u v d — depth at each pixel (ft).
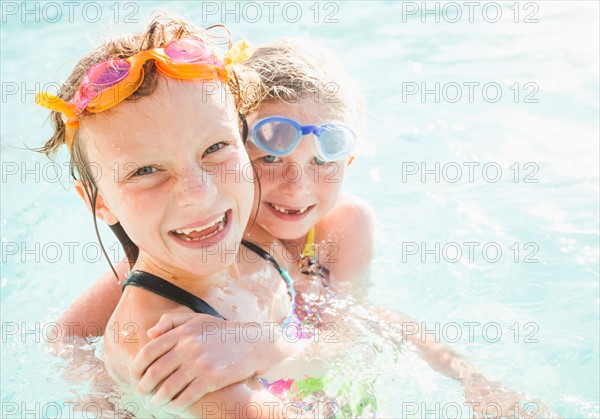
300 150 4.34
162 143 3.74
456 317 4.66
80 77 3.95
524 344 4.49
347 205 4.84
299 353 4.05
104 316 4.51
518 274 4.89
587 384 4.31
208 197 3.76
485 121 6.28
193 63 3.77
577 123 6.07
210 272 3.90
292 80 4.36
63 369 4.28
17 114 6.76
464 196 5.49
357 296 4.68
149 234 3.82
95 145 3.80
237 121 4.03
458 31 7.96
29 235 5.40
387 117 6.43
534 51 7.32
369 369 4.24
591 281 4.81
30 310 4.81
